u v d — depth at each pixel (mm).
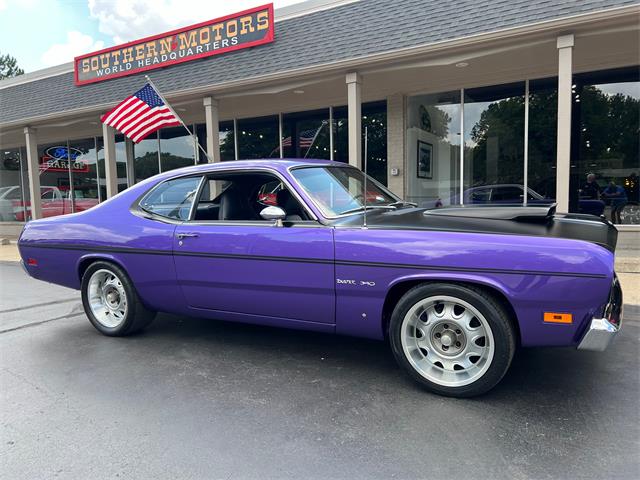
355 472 2438
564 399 3178
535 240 2988
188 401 3295
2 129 14227
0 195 18000
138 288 4500
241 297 3941
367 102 11266
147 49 11711
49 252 4934
